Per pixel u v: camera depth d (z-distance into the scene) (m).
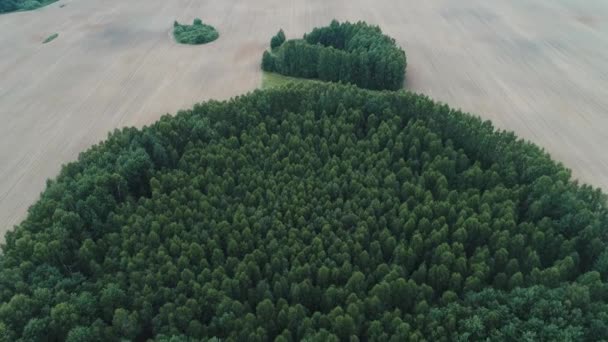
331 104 62.34
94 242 46.41
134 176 52.56
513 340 35.62
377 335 37.25
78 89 84.38
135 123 73.56
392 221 46.91
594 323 35.19
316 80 83.19
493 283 41.69
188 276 41.56
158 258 43.06
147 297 39.94
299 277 41.81
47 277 41.38
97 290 41.53
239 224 46.19
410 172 51.75
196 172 53.81
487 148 54.81
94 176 50.03
